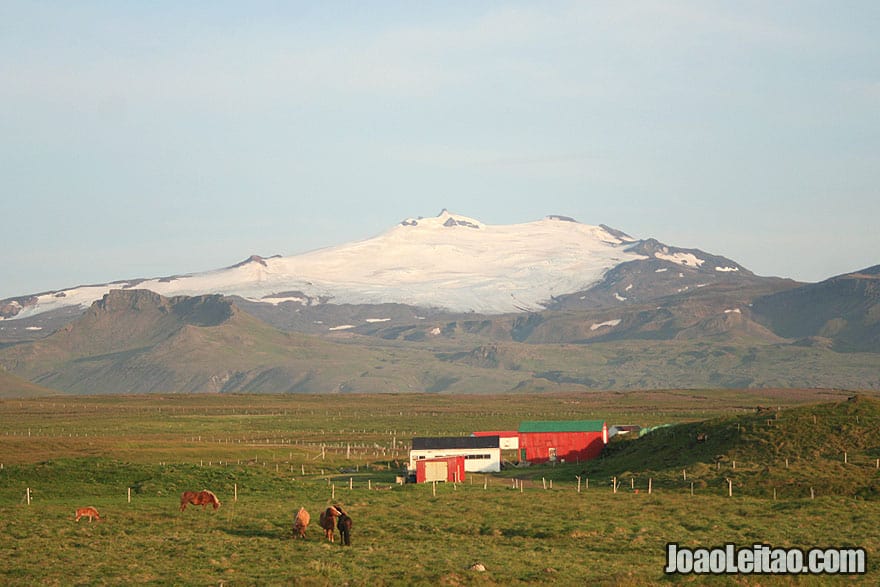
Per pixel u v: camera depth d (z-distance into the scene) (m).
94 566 60.62
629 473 113.38
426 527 75.38
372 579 56.12
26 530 72.88
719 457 110.31
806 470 97.88
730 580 56.47
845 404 120.25
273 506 87.88
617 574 57.69
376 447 180.62
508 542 69.56
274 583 55.25
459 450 135.25
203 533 72.88
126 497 97.25
